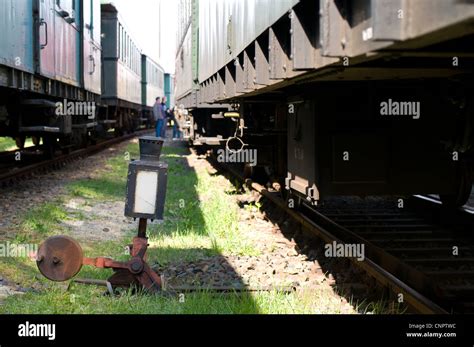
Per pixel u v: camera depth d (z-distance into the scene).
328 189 5.97
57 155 17.38
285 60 5.39
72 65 15.76
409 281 4.91
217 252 6.92
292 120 7.02
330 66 4.20
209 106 15.17
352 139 5.94
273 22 5.46
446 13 2.41
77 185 12.24
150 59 42.91
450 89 5.26
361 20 3.27
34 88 11.69
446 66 4.38
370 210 9.52
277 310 4.81
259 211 9.57
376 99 5.93
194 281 5.76
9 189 11.12
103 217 9.29
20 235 7.41
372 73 4.78
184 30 22.23
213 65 11.57
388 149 5.98
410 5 2.73
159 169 5.22
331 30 3.56
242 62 8.18
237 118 11.18
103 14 26.16
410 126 5.96
